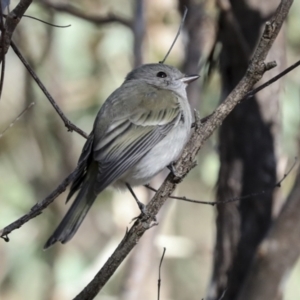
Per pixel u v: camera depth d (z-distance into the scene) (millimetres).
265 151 10352
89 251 15039
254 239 10273
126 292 11281
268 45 6453
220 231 10516
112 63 14938
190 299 15062
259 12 10461
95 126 8875
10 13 6867
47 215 14453
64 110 14844
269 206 10336
